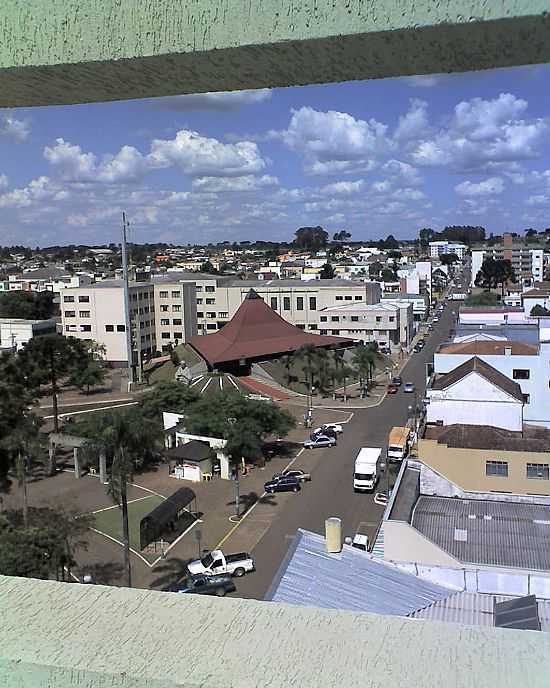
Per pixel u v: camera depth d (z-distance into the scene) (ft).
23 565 47.75
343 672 4.69
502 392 76.43
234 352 152.97
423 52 5.03
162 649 4.96
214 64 5.32
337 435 110.83
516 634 5.05
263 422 91.91
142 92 6.02
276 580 35.73
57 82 5.76
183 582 61.57
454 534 47.52
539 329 109.19
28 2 5.39
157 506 79.20
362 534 71.46
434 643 4.98
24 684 4.95
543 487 60.18
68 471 94.48
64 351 116.06
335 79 5.64
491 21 4.51
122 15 5.16
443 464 62.44
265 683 4.64
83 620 5.32
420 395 137.59
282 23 4.87
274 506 80.43
